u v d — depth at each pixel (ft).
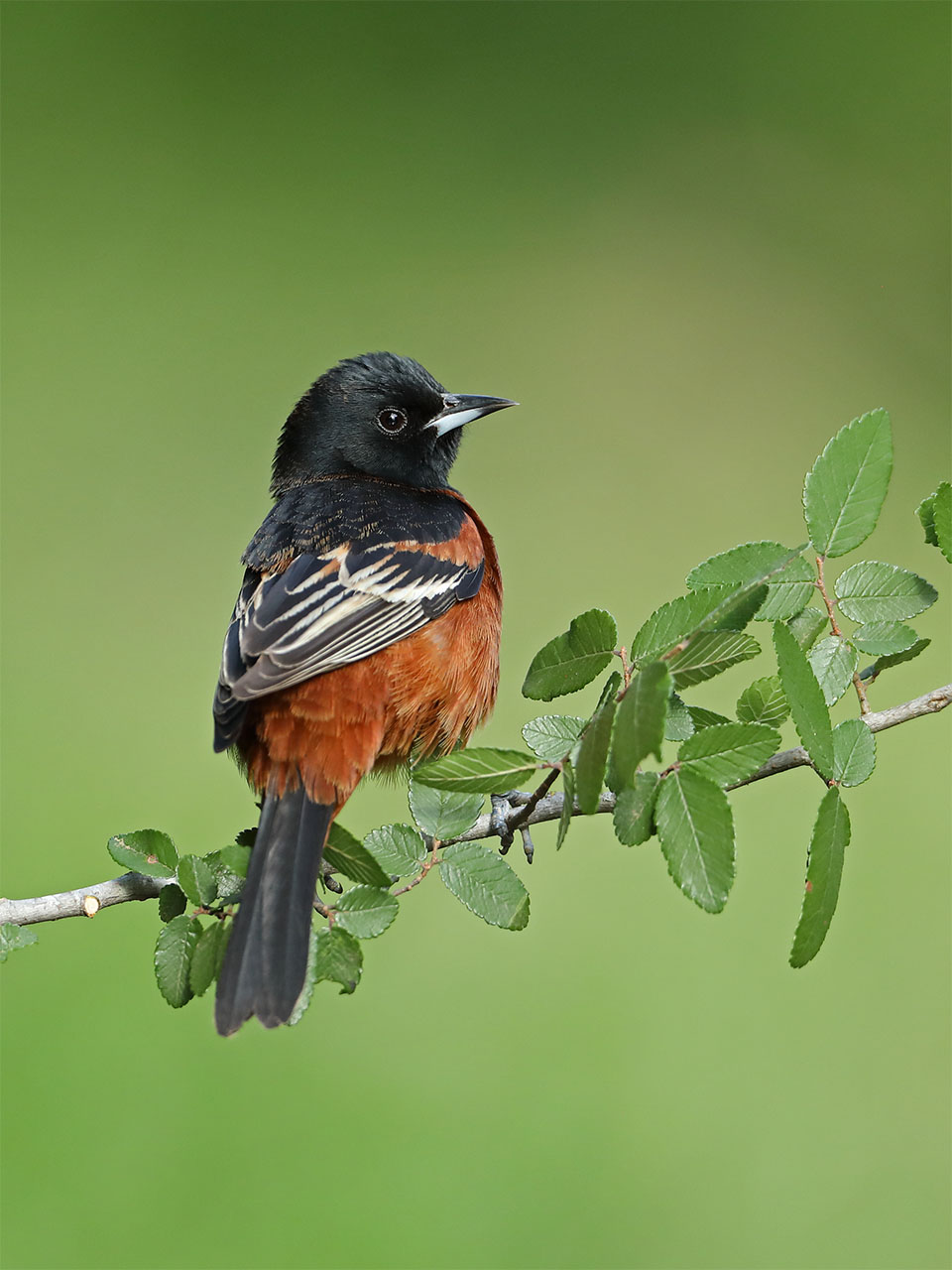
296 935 15.20
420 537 20.75
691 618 14.98
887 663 16.31
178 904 15.62
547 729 16.12
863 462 15.85
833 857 14.12
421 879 15.70
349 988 15.06
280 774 18.37
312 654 18.69
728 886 13.26
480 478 45.03
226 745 17.80
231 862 15.99
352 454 24.22
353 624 19.29
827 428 46.60
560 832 14.35
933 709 15.97
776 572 14.19
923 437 46.37
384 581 19.81
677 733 15.14
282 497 22.25
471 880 15.72
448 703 20.35
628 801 13.74
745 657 15.01
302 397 24.89
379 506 21.13
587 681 16.03
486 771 14.75
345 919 15.15
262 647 18.69
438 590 20.31
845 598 16.07
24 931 16.08
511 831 17.48
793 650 14.37
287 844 16.52
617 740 13.21
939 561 43.04
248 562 20.75
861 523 15.83
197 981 14.90
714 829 13.35
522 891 15.66
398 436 24.23
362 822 29.78
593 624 15.81
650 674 13.24
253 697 17.85
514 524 43.11
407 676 19.58
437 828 16.20
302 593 19.42
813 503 15.89
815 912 14.02
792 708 14.34
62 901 16.56
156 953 14.92
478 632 21.01
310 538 20.43
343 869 15.62
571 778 14.47
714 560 15.92
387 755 20.35
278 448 25.07
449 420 24.48
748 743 13.58
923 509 16.93
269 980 14.79
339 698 18.78
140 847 15.67
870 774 14.33
